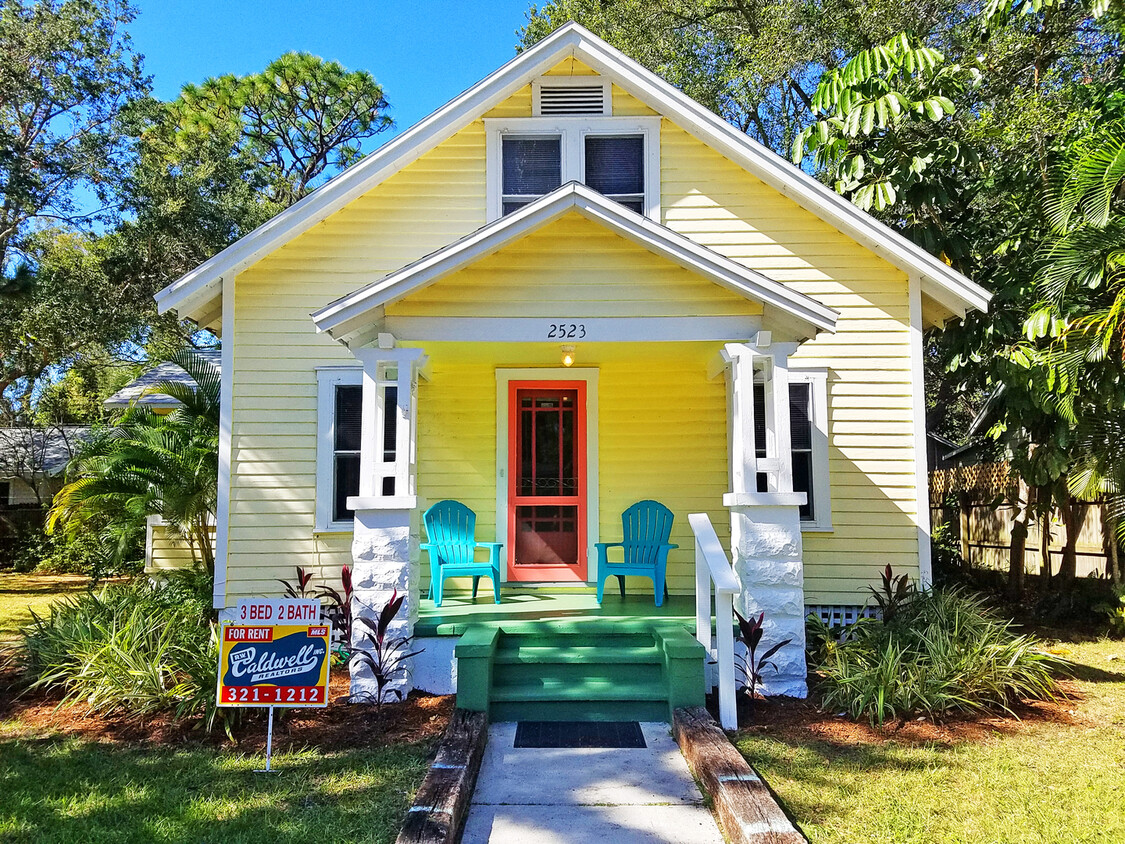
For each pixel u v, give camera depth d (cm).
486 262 638
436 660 615
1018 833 375
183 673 578
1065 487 909
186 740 521
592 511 815
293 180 2934
